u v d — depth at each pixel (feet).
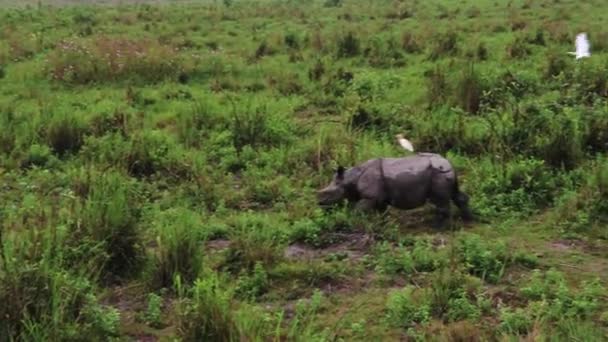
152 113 40.73
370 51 56.95
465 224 24.07
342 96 43.65
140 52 53.83
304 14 90.22
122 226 20.94
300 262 21.27
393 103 39.99
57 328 15.78
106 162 30.78
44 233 19.11
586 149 29.73
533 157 28.53
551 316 17.28
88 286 17.83
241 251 21.61
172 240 20.16
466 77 39.88
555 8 78.89
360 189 24.25
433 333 16.85
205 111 38.65
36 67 52.70
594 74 40.42
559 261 21.07
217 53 59.52
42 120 36.88
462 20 75.15
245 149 32.73
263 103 39.83
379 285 19.85
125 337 17.39
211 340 16.12
